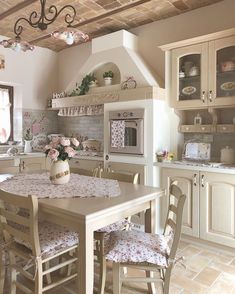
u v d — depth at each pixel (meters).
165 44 3.44
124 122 3.34
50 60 4.94
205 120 3.33
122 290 2.06
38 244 1.62
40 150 4.77
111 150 3.49
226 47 2.81
